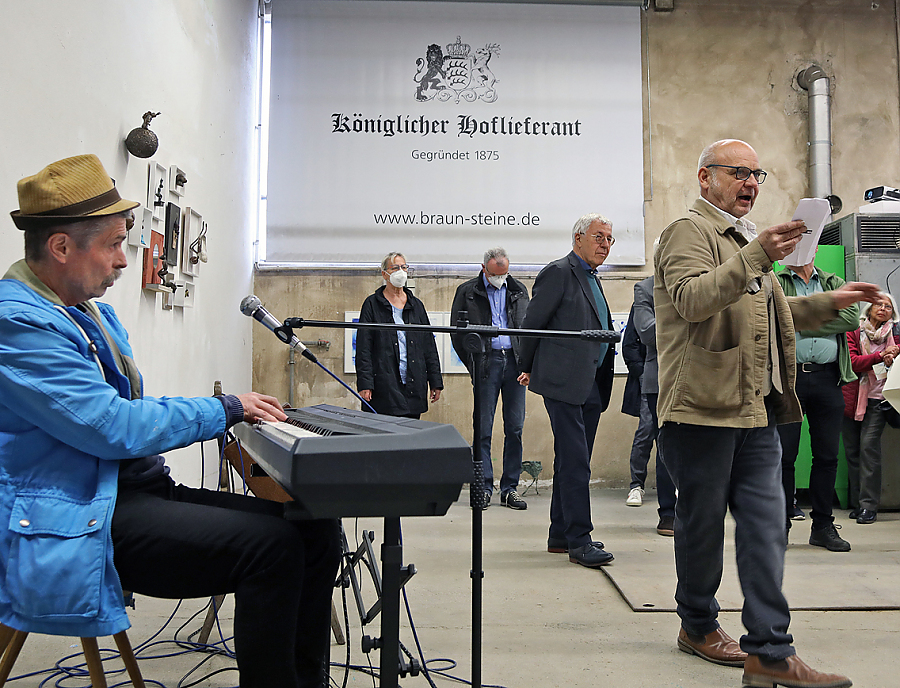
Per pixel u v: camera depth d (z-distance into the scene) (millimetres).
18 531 1351
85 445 1383
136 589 1455
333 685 2094
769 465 2135
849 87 6672
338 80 6496
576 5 6605
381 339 5164
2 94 2510
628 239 6508
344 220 6441
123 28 3588
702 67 6652
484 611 2842
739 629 2607
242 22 6035
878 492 4969
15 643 1512
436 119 6523
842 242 5785
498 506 5426
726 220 2262
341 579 2029
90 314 1681
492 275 5348
